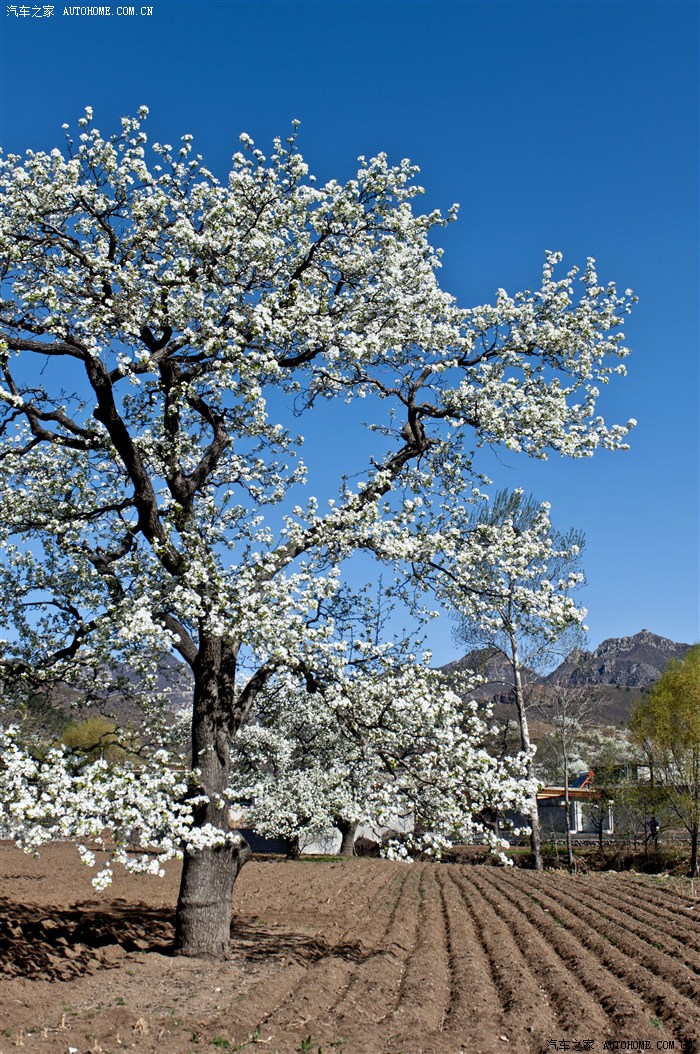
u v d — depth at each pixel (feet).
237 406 41.75
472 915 60.75
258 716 51.78
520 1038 30.73
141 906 60.29
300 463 48.67
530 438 44.19
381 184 40.68
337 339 41.37
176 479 42.91
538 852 105.70
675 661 130.31
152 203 38.55
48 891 65.51
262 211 40.19
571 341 45.01
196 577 36.11
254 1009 32.24
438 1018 33.81
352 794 41.19
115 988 34.65
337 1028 31.17
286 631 34.71
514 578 43.09
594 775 145.07
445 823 37.70
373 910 62.34
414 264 43.86
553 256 46.80
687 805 118.93
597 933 50.96
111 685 42.65
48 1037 28.09
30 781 33.58
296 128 39.96
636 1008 34.09
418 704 37.76
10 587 42.68
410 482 47.29
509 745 125.29
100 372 37.73
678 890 76.69
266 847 155.94
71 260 40.68
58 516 42.80
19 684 40.93
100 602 42.29
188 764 41.27
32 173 37.96
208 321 36.60
